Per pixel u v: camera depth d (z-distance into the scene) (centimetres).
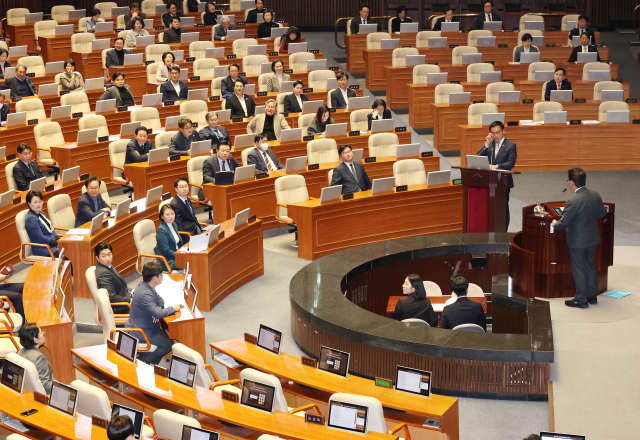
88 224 998
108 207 1060
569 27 2002
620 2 2372
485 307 884
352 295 918
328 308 794
